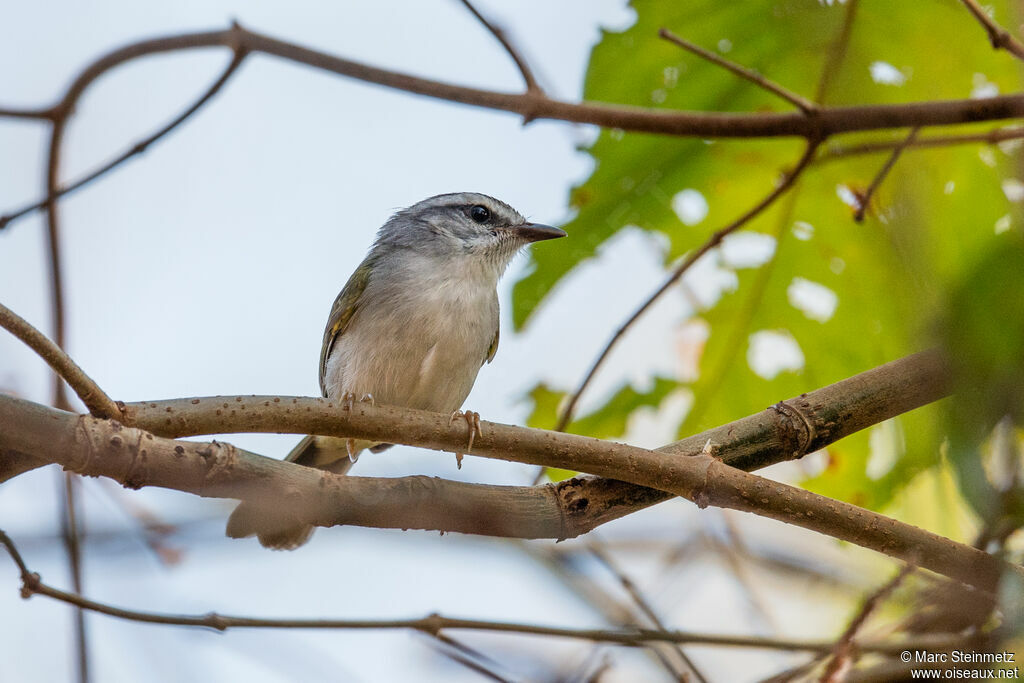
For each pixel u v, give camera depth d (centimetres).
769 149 1146
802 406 785
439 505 775
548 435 785
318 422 773
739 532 1346
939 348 490
